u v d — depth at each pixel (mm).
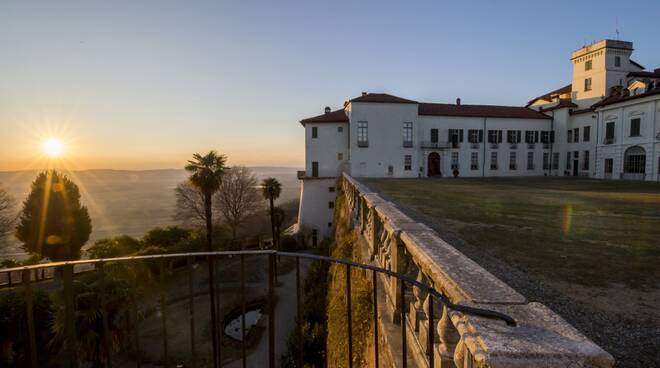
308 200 40688
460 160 45594
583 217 9148
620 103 36094
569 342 1538
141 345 16344
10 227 27234
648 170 33062
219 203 43812
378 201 6879
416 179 37750
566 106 46531
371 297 5609
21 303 9297
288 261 31500
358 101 41250
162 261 3414
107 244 27500
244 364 3297
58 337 8953
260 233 48531
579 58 46688
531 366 1429
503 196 15617
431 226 7809
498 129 46781
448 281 2406
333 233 22156
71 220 26906
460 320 1848
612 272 4430
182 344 16734
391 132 42000
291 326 18703
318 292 14367
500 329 1685
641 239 6445
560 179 37531
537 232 7121
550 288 3869
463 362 1812
